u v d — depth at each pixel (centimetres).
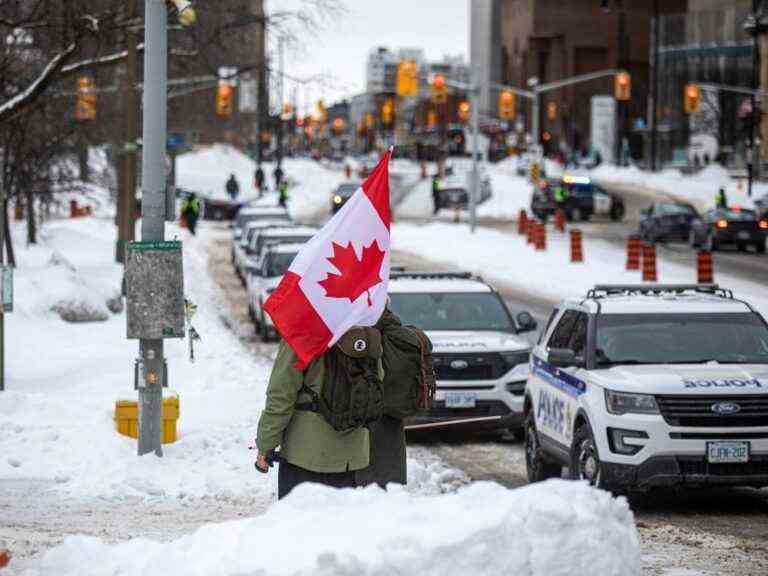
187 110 5984
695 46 11719
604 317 1284
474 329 1748
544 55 17325
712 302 1320
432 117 18100
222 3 2958
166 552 626
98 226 6100
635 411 1158
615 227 7075
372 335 755
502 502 581
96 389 1881
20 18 2620
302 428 754
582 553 571
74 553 721
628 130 14838
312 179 11638
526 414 1443
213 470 1316
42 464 1336
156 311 1327
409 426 1599
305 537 575
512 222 7744
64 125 3616
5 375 2005
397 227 7075
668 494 1295
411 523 578
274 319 748
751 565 927
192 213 6297
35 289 2720
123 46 3419
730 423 1156
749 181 8394
